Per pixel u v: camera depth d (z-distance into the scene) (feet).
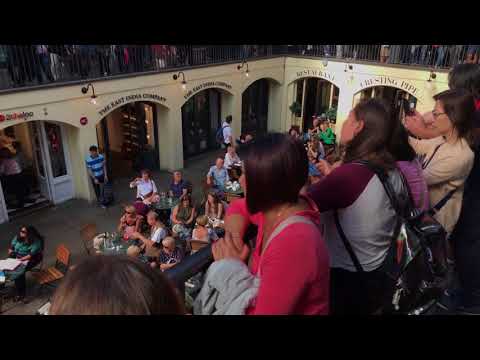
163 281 2.79
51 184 40.78
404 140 5.01
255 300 3.50
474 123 6.75
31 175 42.24
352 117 4.82
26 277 29.66
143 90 44.62
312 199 4.36
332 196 4.34
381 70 52.95
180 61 49.21
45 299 27.48
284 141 3.59
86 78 39.45
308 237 3.37
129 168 52.54
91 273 2.60
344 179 4.35
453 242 7.82
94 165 40.11
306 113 66.18
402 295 4.45
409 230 4.46
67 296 2.54
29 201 40.96
